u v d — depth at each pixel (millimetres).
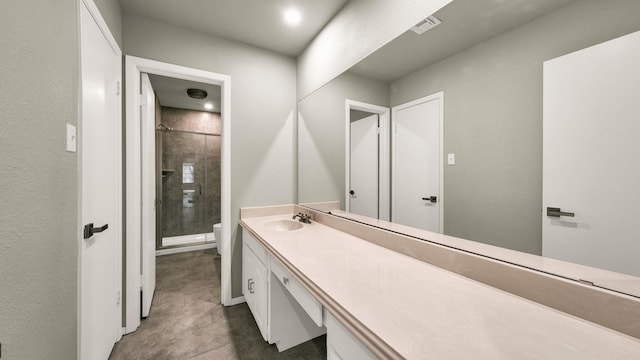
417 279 917
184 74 1938
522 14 787
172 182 4199
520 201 804
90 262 1216
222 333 1758
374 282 888
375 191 1440
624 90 590
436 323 642
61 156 916
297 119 2398
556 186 719
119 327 1657
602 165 629
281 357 1529
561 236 714
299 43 2176
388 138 1340
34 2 751
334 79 1812
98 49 1305
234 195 2148
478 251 929
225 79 2082
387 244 1294
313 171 2111
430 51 1096
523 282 782
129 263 1734
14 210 676
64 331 943
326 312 881
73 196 1013
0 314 624
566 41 689
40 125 789
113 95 1553
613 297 621
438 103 1063
